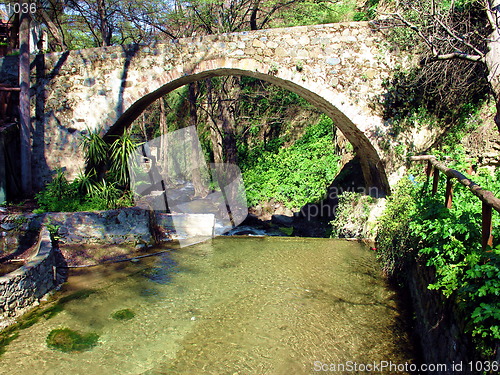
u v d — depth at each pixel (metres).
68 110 8.19
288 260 6.27
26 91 7.88
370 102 7.65
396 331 4.16
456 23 6.63
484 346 2.32
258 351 3.67
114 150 6.61
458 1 6.74
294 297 4.90
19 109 7.99
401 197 5.98
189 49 7.91
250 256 6.40
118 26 13.71
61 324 4.22
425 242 4.05
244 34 7.76
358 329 4.19
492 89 4.82
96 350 3.60
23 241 6.44
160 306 4.54
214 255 6.37
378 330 4.18
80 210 6.88
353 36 7.55
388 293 5.07
